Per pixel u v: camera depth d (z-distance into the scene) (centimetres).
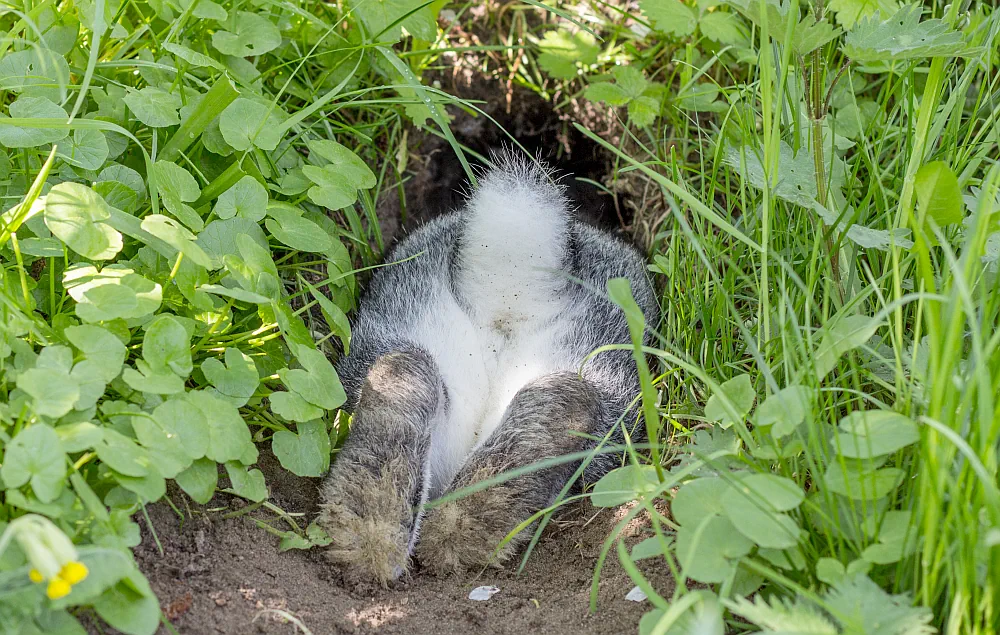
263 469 93
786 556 83
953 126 99
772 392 89
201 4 100
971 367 83
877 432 83
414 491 91
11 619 79
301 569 89
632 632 86
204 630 85
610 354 98
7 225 88
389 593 89
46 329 88
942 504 81
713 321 97
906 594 81
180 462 85
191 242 88
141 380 86
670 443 96
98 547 81
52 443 81
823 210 92
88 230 88
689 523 83
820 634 79
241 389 90
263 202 94
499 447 92
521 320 99
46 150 93
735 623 83
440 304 100
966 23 102
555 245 99
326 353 101
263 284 92
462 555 90
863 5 98
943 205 86
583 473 95
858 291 94
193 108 97
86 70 93
